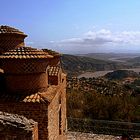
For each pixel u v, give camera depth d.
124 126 27.16
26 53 12.49
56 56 18.91
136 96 39.78
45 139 11.62
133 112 34.69
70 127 27.30
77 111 36.19
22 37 15.23
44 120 11.55
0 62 13.30
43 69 12.77
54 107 13.30
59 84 16.12
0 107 11.74
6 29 14.39
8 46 14.30
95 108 35.91
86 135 24.41
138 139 24.86
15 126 7.83
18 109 11.62
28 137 7.82
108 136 24.39
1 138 7.89
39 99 11.68
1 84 13.09
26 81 12.25
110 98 37.19
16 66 12.16
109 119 34.88
